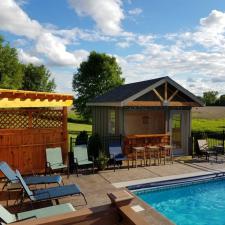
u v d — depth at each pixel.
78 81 46.78
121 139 15.74
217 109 58.69
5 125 12.11
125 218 4.05
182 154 17.34
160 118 18.44
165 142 16.77
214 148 16.95
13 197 9.77
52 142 12.99
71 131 34.28
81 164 12.64
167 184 12.19
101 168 13.73
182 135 17.41
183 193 12.06
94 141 14.77
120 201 4.23
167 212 10.27
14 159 12.24
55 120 13.09
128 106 15.72
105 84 45.84
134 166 14.63
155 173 13.29
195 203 11.05
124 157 14.19
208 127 31.53
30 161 12.56
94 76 46.19
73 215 4.11
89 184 11.48
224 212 10.28
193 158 16.86
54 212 6.73
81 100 46.12
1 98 10.57
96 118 20.25
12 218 6.37
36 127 12.67
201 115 49.00
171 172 13.47
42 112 12.80
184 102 16.83
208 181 13.11
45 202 9.25
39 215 6.58
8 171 9.53
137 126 20.47
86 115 45.91
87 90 45.88
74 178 12.38
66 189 8.68
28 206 8.95
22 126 12.43
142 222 3.81
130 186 11.38
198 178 12.92
